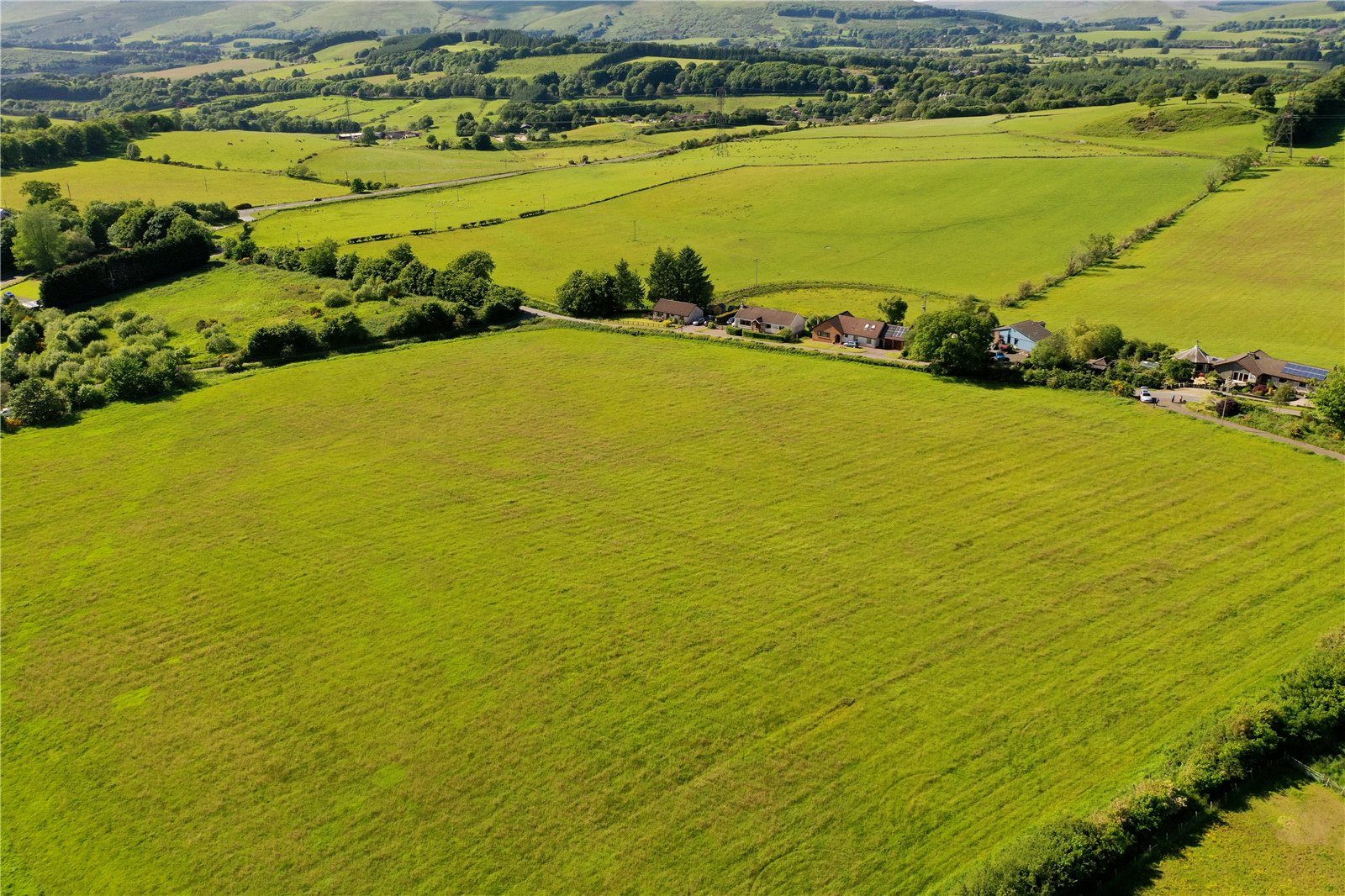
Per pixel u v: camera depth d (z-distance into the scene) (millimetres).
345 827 54156
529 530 83562
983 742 58656
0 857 52812
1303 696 57469
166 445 101562
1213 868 50000
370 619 71938
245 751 59750
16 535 84375
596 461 96250
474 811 54969
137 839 53812
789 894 49344
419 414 108438
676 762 58000
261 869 51750
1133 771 55781
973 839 52000
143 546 82375
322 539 82875
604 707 62531
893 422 103125
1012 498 86750
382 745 59906
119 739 61031
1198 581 73438
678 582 75562
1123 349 120625
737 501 87688
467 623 71250
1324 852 50500
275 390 115625
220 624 71875
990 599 72375
